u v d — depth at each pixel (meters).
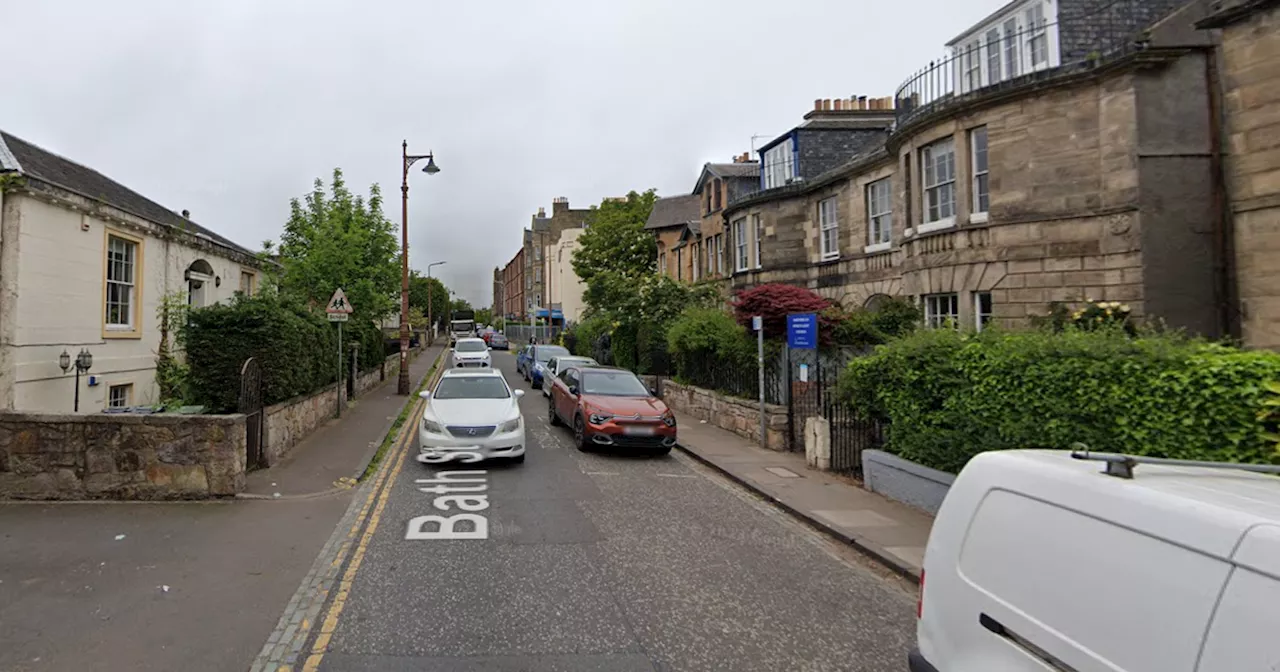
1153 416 5.59
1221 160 11.43
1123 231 11.63
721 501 9.20
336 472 10.19
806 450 11.49
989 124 13.15
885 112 22.94
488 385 12.45
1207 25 8.98
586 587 5.79
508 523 7.77
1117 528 2.36
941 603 3.11
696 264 30.72
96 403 12.10
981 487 3.04
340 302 15.43
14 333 10.11
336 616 5.11
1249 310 8.55
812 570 6.48
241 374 9.52
